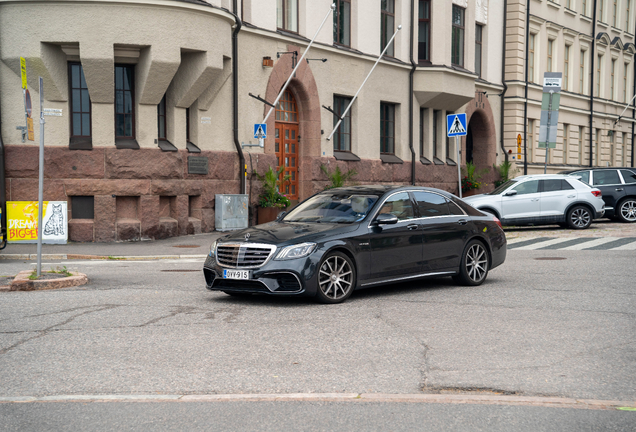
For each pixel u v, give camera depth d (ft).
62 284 33.68
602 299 29.63
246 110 65.36
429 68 87.56
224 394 16.63
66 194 54.80
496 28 106.73
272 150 68.54
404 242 31.12
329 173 73.36
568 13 124.67
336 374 18.25
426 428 14.25
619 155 147.74
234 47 62.90
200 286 34.09
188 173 59.82
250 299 29.89
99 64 52.54
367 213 30.68
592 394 16.48
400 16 85.51
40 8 51.83
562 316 25.93
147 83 54.95
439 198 33.81
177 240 57.11
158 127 58.80
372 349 20.85
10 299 29.89
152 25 53.21
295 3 71.56
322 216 31.37
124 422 14.75
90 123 56.03
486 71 104.78
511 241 58.03
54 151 54.44
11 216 53.98
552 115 72.08
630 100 140.97
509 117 109.50
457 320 25.21
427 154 92.89
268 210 65.87
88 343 21.70
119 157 55.52
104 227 55.47
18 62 52.80
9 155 53.93
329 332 23.18
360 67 79.56
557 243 55.26
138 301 29.35
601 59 138.82
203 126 61.41
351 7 78.48
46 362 19.56
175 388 17.15
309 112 72.79
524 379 17.70
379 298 30.25
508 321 25.00
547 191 67.00
